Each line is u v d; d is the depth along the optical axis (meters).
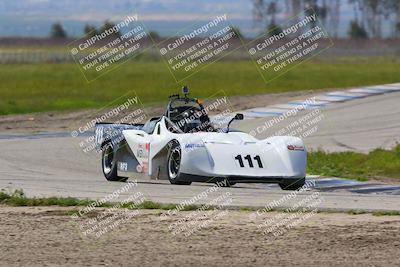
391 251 36.41
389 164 75.19
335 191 58.59
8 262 34.22
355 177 68.06
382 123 108.44
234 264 34.03
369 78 195.38
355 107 121.62
